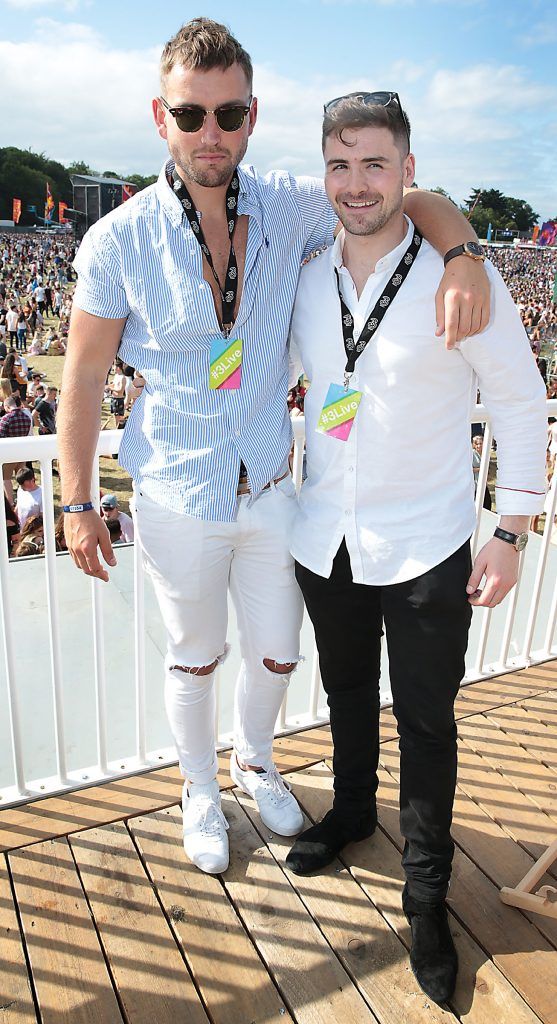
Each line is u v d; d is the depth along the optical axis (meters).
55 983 1.67
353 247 1.51
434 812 1.67
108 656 3.30
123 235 1.54
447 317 1.37
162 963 1.72
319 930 1.82
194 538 1.69
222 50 1.38
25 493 6.81
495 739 2.54
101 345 1.64
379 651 1.88
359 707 1.91
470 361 1.50
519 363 1.47
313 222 1.72
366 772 1.99
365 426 1.56
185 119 1.40
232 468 1.65
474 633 3.63
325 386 1.61
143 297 1.56
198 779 2.07
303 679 3.25
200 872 1.97
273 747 2.45
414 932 1.74
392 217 1.43
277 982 1.69
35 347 19.09
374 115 1.34
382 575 1.62
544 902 1.85
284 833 2.09
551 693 2.80
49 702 2.98
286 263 1.64
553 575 4.24
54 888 1.90
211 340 1.59
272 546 1.79
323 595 1.74
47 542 2.00
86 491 1.68
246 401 1.64
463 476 1.63
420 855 1.72
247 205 1.59
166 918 1.84
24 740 2.76
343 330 1.54
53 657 2.10
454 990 1.67
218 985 1.68
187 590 1.75
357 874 1.98
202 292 1.54
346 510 1.64
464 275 1.38
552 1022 1.62
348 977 1.70
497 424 1.55
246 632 1.95
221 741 2.46
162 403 1.65
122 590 3.84
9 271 42.19
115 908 1.85
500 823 2.18
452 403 1.55
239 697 2.13
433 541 1.58
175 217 1.52
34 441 1.90
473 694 2.77
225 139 1.43
